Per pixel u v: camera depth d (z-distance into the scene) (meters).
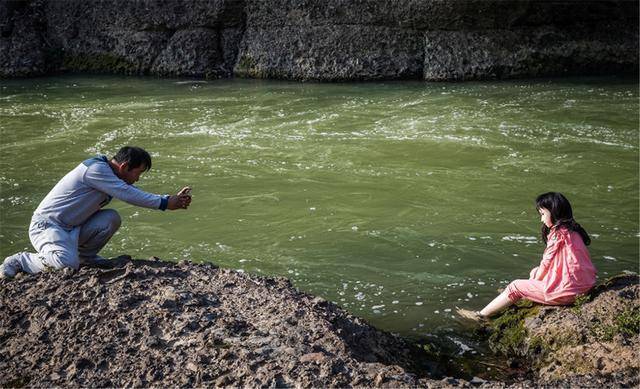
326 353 4.14
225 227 7.49
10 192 8.63
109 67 18.36
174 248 6.94
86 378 3.94
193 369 3.96
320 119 12.42
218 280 5.19
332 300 5.84
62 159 10.11
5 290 4.88
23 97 15.01
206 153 10.36
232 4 17.48
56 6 18.80
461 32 16.59
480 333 5.28
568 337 4.74
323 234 7.28
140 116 12.87
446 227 7.43
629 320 4.66
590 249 6.82
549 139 10.86
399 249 6.88
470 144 10.63
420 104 13.54
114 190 5.11
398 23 16.66
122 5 18.14
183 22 17.83
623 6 16.72
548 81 15.89
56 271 5.11
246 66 17.34
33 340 4.31
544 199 5.33
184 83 16.62
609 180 8.92
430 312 5.62
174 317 4.47
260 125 12.06
